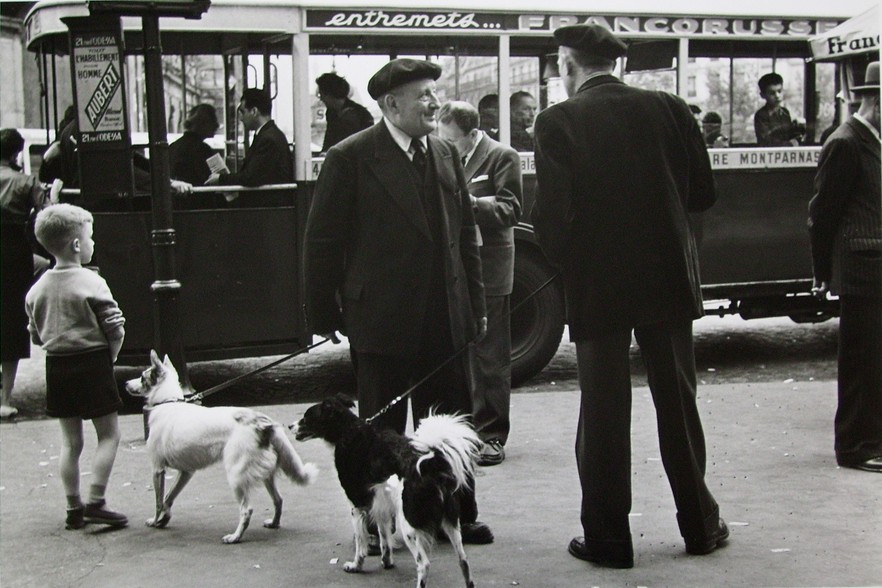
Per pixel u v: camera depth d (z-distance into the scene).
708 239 9.78
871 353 6.52
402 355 5.30
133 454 7.35
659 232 4.91
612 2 9.45
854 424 6.60
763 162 9.90
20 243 8.70
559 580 4.80
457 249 5.44
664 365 4.98
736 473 6.55
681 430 5.01
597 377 4.93
